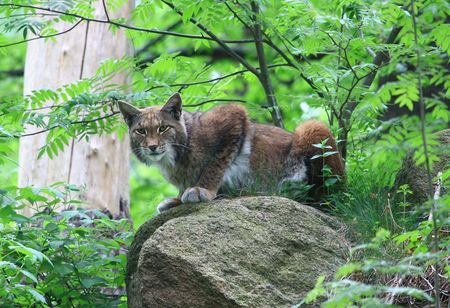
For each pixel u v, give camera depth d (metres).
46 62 14.55
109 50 14.66
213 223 9.05
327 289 8.58
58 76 14.49
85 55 14.55
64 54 14.53
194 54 24.45
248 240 8.95
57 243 9.84
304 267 8.90
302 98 12.21
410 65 12.40
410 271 7.72
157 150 11.31
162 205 11.09
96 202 14.02
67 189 10.43
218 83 13.85
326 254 9.11
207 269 8.51
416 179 10.27
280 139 11.88
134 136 11.56
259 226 9.16
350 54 12.22
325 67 11.23
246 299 8.36
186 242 8.77
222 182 11.55
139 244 9.85
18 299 10.19
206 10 11.75
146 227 9.88
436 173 10.27
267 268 8.77
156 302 8.52
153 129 11.37
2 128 10.27
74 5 12.41
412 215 9.66
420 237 9.24
